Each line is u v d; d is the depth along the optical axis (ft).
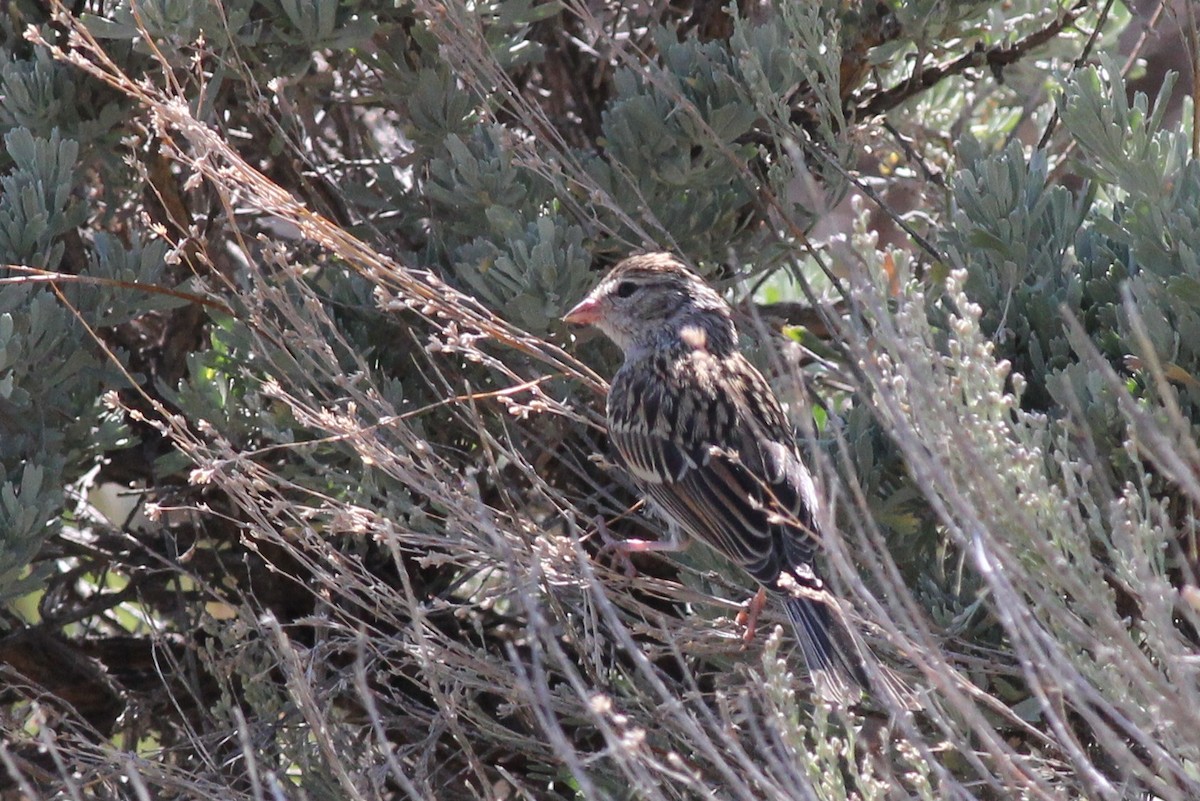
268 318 35.01
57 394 35.29
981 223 33.35
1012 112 48.44
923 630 21.89
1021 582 23.91
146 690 41.42
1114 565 28.17
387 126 45.60
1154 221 31.01
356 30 37.14
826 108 36.73
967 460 23.00
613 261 40.19
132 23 35.01
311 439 36.24
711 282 39.40
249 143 41.81
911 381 23.17
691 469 33.58
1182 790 23.30
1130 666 21.50
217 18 35.91
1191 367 30.35
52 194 35.60
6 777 35.40
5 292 33.65
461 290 37.91
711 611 34.65
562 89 44.14
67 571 41.45
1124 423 29.07
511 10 37.24
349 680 33.94
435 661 31.04
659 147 38.01
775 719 23.82
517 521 31.42
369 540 39.32
